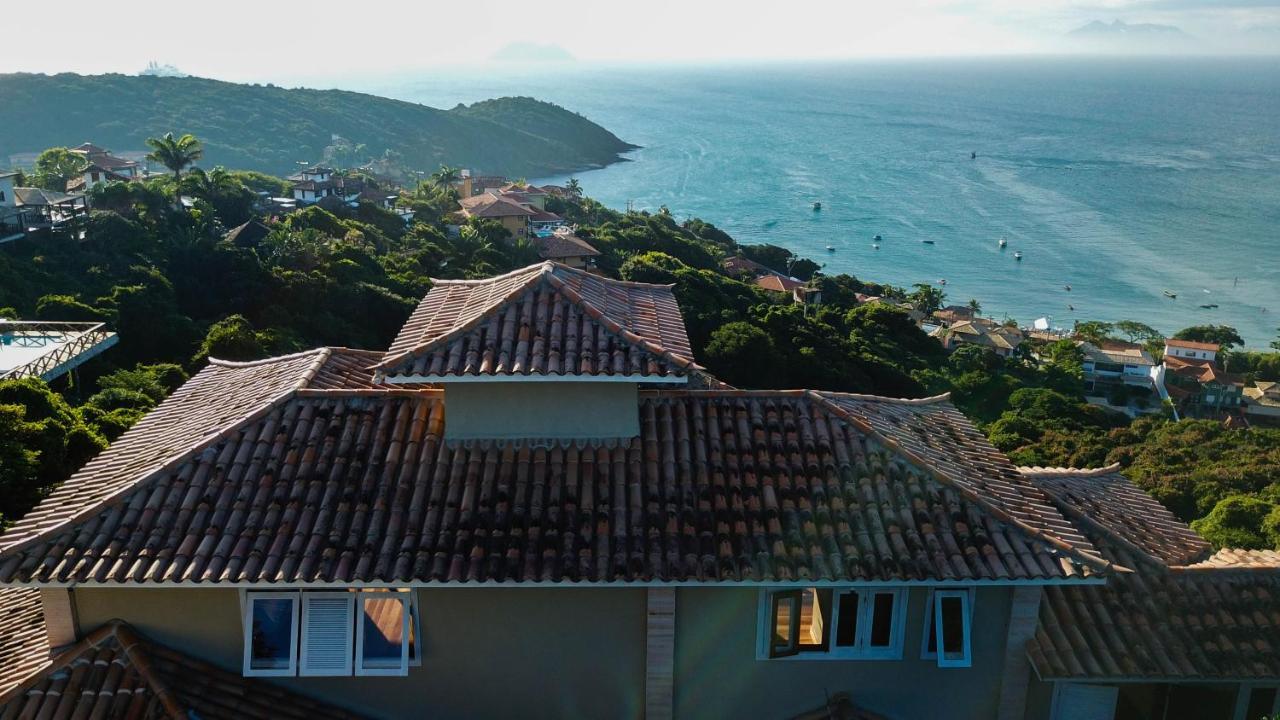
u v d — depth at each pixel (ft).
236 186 336.29
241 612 38.55
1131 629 42.50
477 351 40.52
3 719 35.19
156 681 36.55
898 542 38.17
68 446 90.94
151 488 38.63
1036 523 41.01
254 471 39.63
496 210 412.16
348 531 37.73
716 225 623.36
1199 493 156.25
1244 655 41.57
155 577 35.06
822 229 612.29
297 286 216.54
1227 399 330.13
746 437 42.68
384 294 231.91
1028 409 247.91
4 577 35.14
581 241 375.45
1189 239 577.84
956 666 40.19
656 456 41.57
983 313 436.35
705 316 241.96
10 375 124.98
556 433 42.22
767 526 38.86
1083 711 42.24
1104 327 394.11
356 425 42.47
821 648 41.14
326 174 452.76
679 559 37.24
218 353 164.76
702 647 40.73
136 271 211.82
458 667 40.29
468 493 39.42
